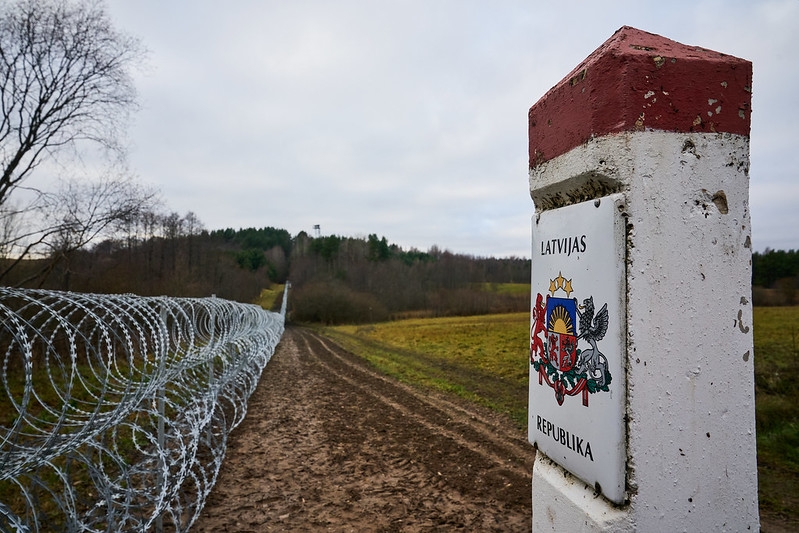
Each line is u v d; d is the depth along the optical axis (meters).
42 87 12.86
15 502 4.25
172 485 3.79
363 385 11.14
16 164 12.52
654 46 1.55
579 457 1.64
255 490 4.77
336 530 3.93
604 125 1.53
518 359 14.85
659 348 1.44
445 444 6.34
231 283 42.25
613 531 1.44
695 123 1.50
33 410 6.21
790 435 5.70
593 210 1.57
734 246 1.51
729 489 1.48
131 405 2.83
